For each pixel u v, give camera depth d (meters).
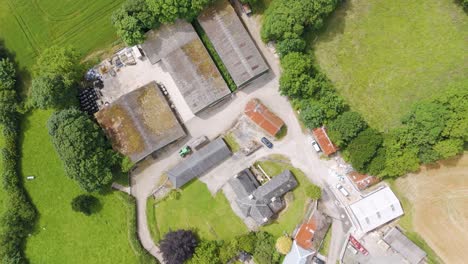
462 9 75.00
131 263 83.25
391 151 72.62
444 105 70.06
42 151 84.50
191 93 78.50
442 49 75.75
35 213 84.38
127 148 79.06
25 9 84.38
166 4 73.19
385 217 74.44
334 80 78.06
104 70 82.38
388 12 77.12
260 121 77.38
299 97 76.56
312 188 76.44
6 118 82.00
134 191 83.06
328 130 75.12
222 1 77.12
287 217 79.06
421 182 76.06
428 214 75.69
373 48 77.38
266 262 76.81
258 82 79.69
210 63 77.75
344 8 77.81
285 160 79.50
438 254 75.00
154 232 82.50
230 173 80.94
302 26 73.06
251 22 79.81
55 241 85.06
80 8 83.00
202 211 81.69
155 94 79.31
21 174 84.44
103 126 79.38
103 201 83.56
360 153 72.44
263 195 76.88
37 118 84.38
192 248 78.12
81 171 75.50
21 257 84.25
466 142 73.38
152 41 78.75
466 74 74.88
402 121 73.81
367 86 77.38
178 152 81.88
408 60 76.62
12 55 84.62
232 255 77.88
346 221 77.44
